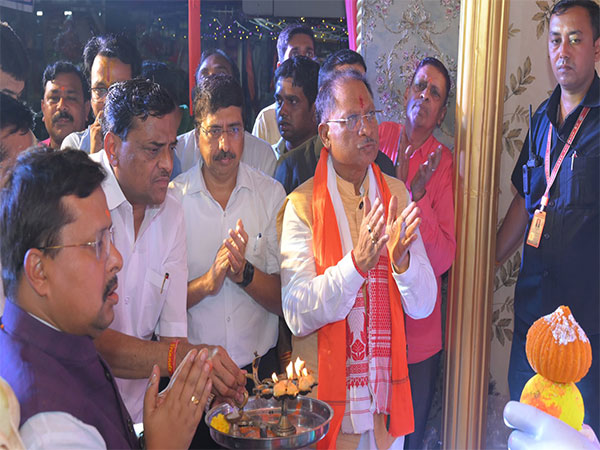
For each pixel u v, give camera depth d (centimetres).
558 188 192
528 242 197
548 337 97
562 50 189
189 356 102
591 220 190
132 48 198
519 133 202
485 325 202
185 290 173
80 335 89
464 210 199
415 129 201
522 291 200
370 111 163
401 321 167
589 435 99
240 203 189
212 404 132
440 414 206
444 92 200
